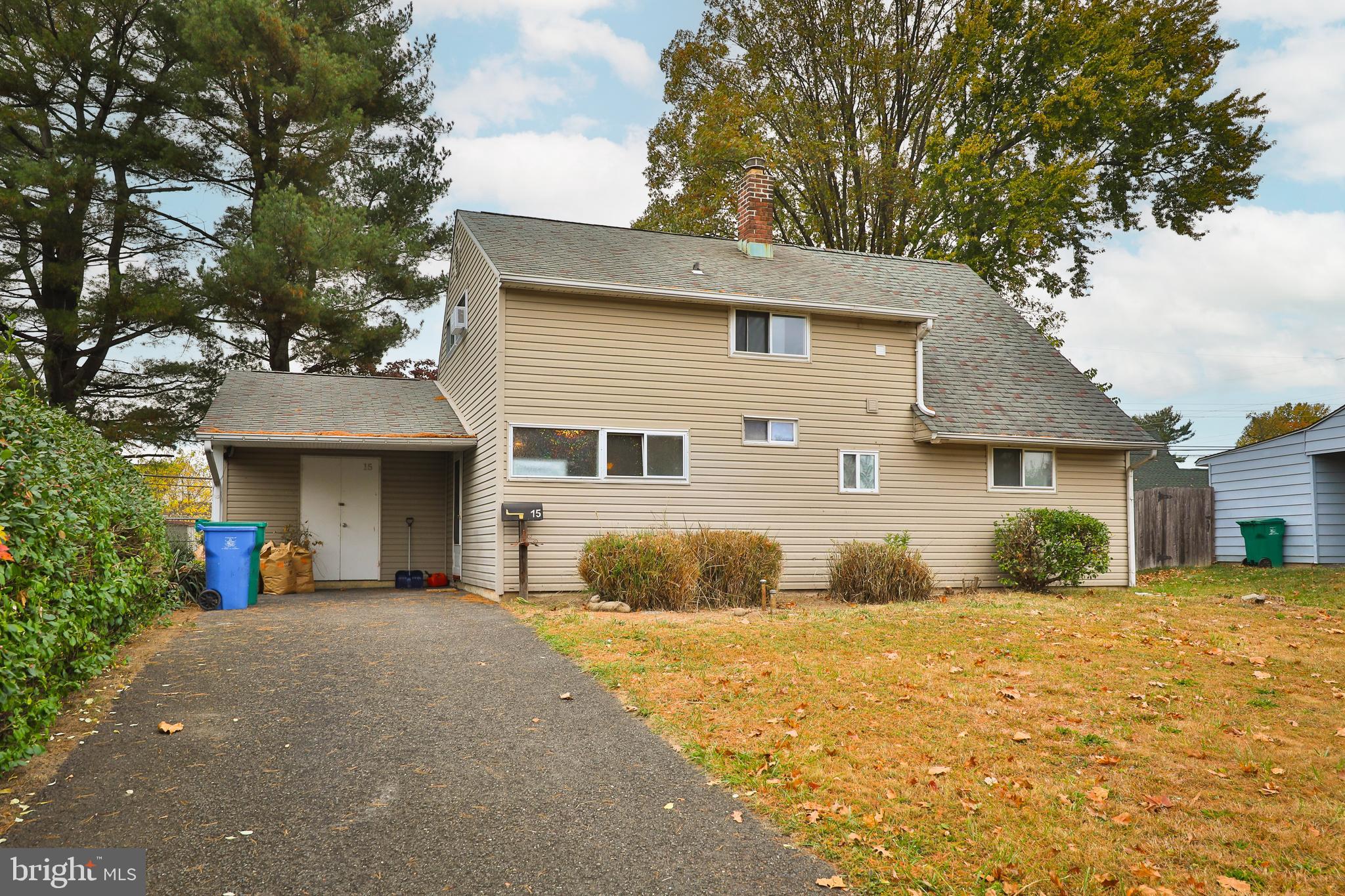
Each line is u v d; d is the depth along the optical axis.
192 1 20.12
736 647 8.72
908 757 5.68
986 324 19.39
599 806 4.96
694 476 14.23
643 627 9.84
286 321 21.61
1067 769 5.50
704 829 4.67
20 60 19.88
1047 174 24.47
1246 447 20.88
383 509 16.75
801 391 15.06
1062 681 7.50
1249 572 17.98
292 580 14.74
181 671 7.66
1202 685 7.39
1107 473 17.16
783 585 14.69
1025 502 16.47
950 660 8.27
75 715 6.21
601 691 7.25
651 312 14.16
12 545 4.69
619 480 13.76
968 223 25.72
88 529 6.32
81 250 21.30
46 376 20.78
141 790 5.01
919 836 4.55
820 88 29.02
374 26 24.77
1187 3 25.31
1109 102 24.67
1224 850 4.39
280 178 21.94
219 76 21.06
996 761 5.62
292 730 6.15
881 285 19.38
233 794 5.00
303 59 21.33
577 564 13.30
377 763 5.57
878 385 15.66
